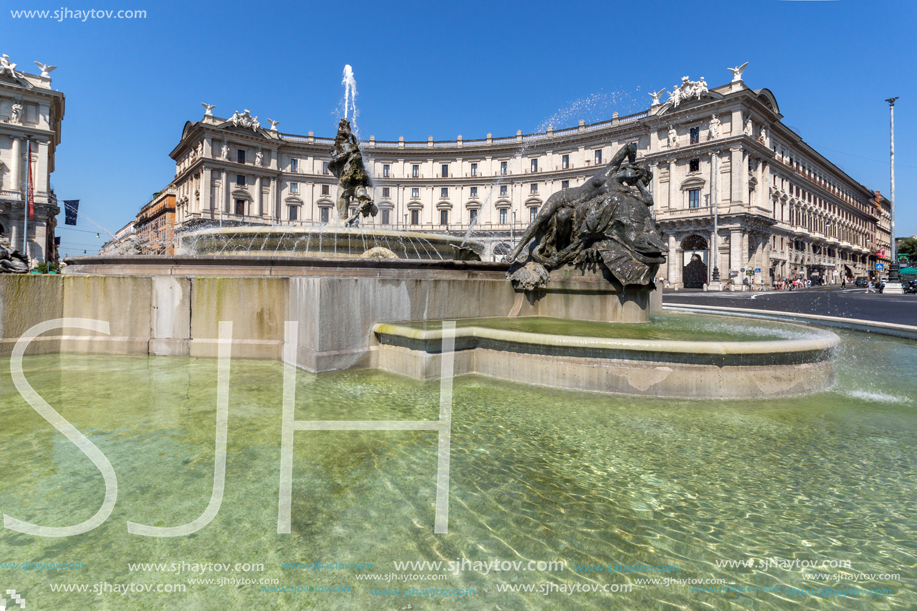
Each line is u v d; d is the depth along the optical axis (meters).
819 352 4.27
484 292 6.54
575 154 60.53
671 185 50.06
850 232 83.31
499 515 2.02
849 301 20.83
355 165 10.38
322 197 66.50
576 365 4.19
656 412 3.57
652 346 3.96
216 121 60.06
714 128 46.75
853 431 3.18
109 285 5.45
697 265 49.56
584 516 2.04
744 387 3.96
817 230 67.00
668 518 2.04
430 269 6.30
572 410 3.60
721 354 3.91
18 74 44.12
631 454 2.75
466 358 4.84
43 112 45.94
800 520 2.04
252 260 5.75
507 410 3.58
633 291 6.23
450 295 6.07
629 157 6.57
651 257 6.14
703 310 10.57
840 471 2.54
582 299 6.45
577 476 2.44
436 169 68.00
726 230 45.78
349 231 8.41
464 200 67.25
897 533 1.94
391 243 8.76
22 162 44.47
